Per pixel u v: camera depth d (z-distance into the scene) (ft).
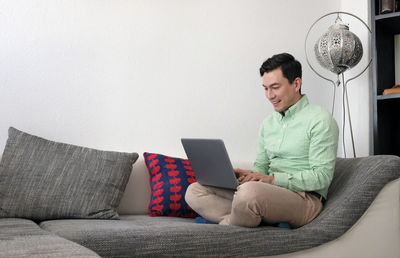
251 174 6.30
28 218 6.52
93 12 8.30
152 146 8.67
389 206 5.95
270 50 10.03
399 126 9.94
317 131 6.26
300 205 5.95
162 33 8.89
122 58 8.50
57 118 7.96
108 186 6.98
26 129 7.73
